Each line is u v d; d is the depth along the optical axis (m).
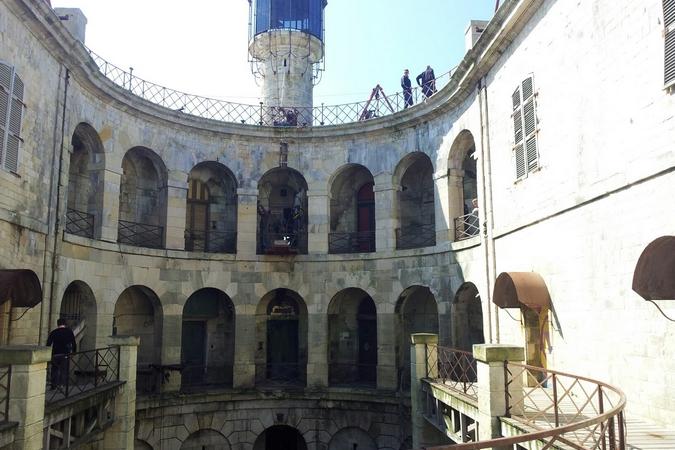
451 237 20.70
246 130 24.36
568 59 13.64
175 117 22.78
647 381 10.76
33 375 9.91
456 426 14.20
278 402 23.20
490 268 17.81
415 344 17.48
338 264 23.78
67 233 17.58
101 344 19.36
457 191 21.12
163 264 22.20
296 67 28.80
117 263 20.41
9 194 14.44
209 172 25.38
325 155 24.70
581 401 12.89
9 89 14.35
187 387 23.20
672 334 10.12
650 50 10.74
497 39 16.83
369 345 25.03
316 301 23.75
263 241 24.72
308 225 24.33
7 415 9.51
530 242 15.52
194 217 24.95
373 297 23.03
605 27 12.16
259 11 29.52
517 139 16.28
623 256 11.53
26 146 15.32
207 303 24.80
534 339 15.35
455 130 20.72
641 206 11.02
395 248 23.02
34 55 15.73
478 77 18.81
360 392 22.31
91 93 19.33
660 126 10.46
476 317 21.69
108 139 20.22
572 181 13.42
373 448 22.25
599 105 12.36
